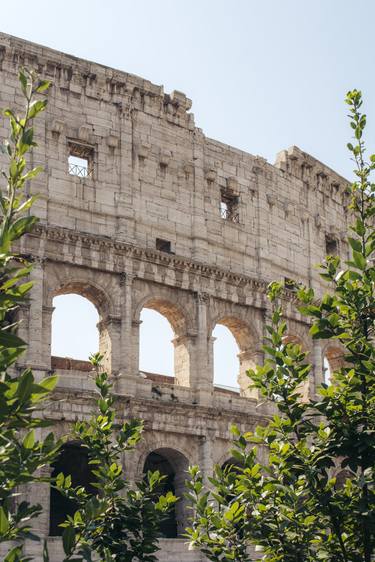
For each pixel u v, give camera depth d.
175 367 64.25
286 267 73.31
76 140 61.81
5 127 58.38
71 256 58.44
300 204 77.00
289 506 25.41
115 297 60.06
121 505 33.41
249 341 68.31
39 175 59.12
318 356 73.44
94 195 61.41
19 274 18.72
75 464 62.69
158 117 66.62
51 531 59.94
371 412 25.53
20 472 19.48
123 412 57.41
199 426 60.91
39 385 17.08
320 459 25.88
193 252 65.62
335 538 26.20
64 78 62.41
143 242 62.91
